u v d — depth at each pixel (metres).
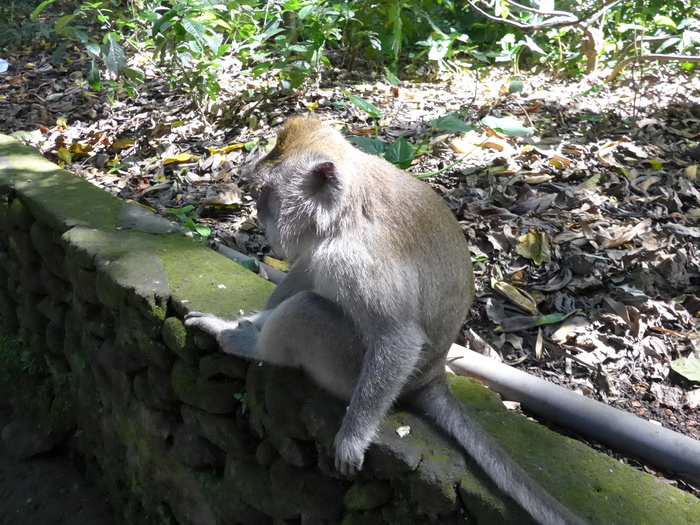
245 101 2.79
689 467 1.30
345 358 1.22
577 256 1.82
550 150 2.35
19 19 4.30
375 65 3.30
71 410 1.84
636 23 3.24
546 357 1.61
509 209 2.05
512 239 1.90
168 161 2.47
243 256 1.91
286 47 2.74
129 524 1.68
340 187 1.20
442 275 1.22
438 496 1.10
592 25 3.20
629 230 1.90
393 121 2.63
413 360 1.16
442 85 3.07
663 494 1.08
